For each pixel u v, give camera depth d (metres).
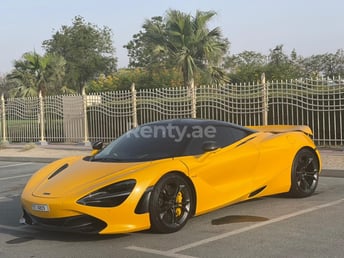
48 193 5.66
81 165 6.25
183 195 5.93
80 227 5.38
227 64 38.53
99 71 54.56
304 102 13.77
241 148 6.69
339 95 13.16
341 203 7.20
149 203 5.55
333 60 45.38
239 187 6.60
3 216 7.32
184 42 22.22
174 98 16.22
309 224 6.02
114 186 5.43
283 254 4.89
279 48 42.56
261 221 6.25
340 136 13.38
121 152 6.40
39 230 6.32
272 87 14.29
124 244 5.45
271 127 8.12
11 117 21.89
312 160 7.70
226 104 15.12
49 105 20.41
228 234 5.70
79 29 55.12
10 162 15.85
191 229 5.96
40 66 28.50
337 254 4.83
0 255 5.28
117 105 17.92
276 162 7.11
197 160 6.13
